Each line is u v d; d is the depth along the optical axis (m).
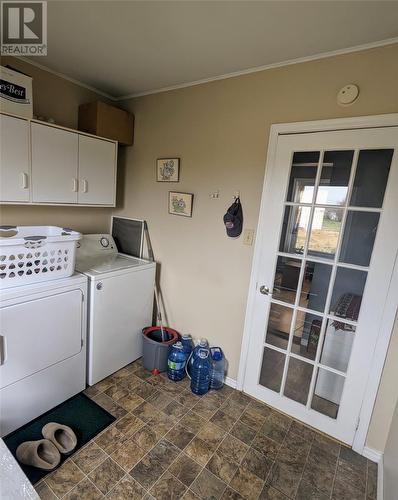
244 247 2.10
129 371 2.37
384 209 1.58
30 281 1.70
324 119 1.71
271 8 1.33
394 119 1.51
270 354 2.09
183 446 1.70
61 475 1.47
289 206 1.89
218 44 1.67
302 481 1.55
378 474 1.62
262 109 1.92
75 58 1.97
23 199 1.91
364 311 1.68
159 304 2.68
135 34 1.63
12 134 1.80
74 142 2.15
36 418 1.80
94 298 2.02
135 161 2.67
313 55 1.70
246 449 1.72
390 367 1.64
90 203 2.35
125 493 1.41
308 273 1.87
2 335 1.56
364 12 1.30
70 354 1.94
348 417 1.79
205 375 2.16
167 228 2.52
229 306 2.23
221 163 2.14
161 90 2.40
